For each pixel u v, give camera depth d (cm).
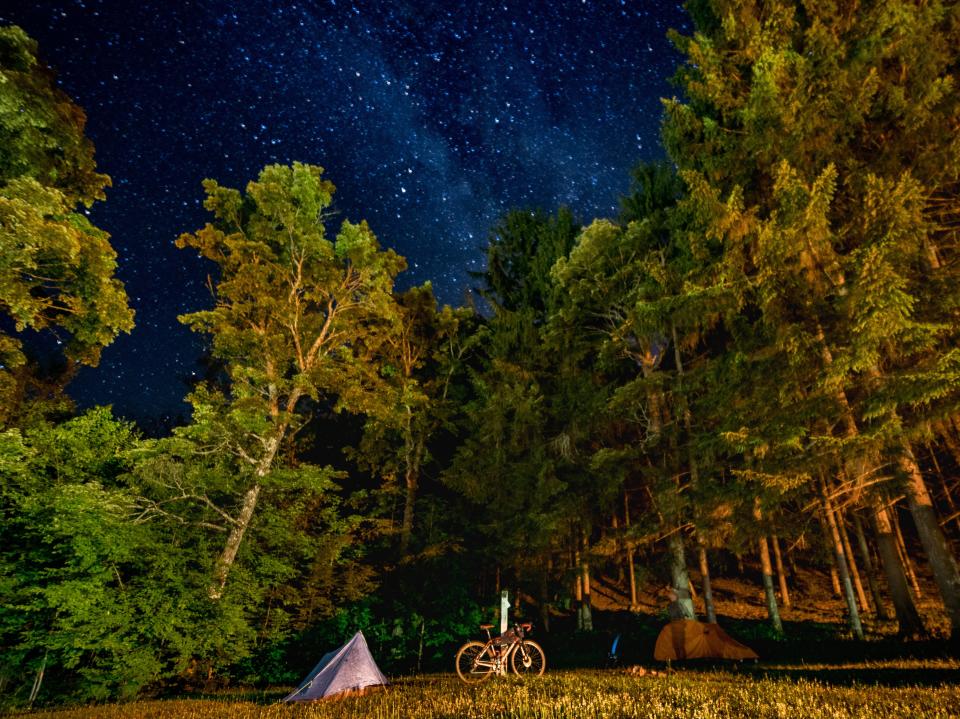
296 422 2105
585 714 619
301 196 2194
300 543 1944
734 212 1340
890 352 1163
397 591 2561
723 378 1594
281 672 1828
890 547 1380
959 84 1216
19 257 1151
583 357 2344
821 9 1367
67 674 1456
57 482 1509
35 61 1240
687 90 1669
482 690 855
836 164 1340
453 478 2503
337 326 2314
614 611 2669
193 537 1748
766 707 608
